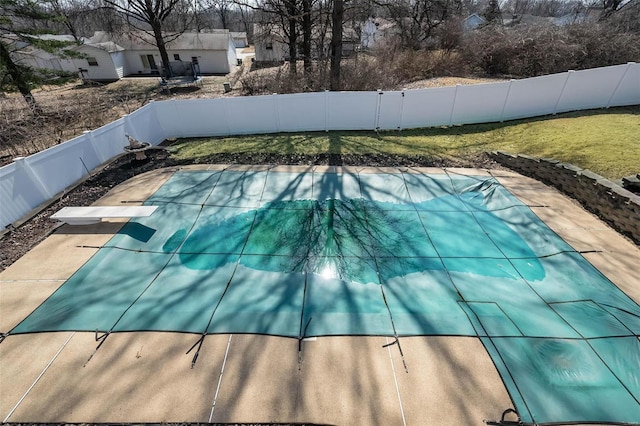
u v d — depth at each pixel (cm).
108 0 1986
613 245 557
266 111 1043
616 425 311
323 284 493
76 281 488
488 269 522
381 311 445
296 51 1697
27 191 634
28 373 362
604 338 391
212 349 389
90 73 2595
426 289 483
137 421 319
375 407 331
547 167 752
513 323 420
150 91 2041
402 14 1553
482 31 1748
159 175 801
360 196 723
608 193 607
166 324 421
